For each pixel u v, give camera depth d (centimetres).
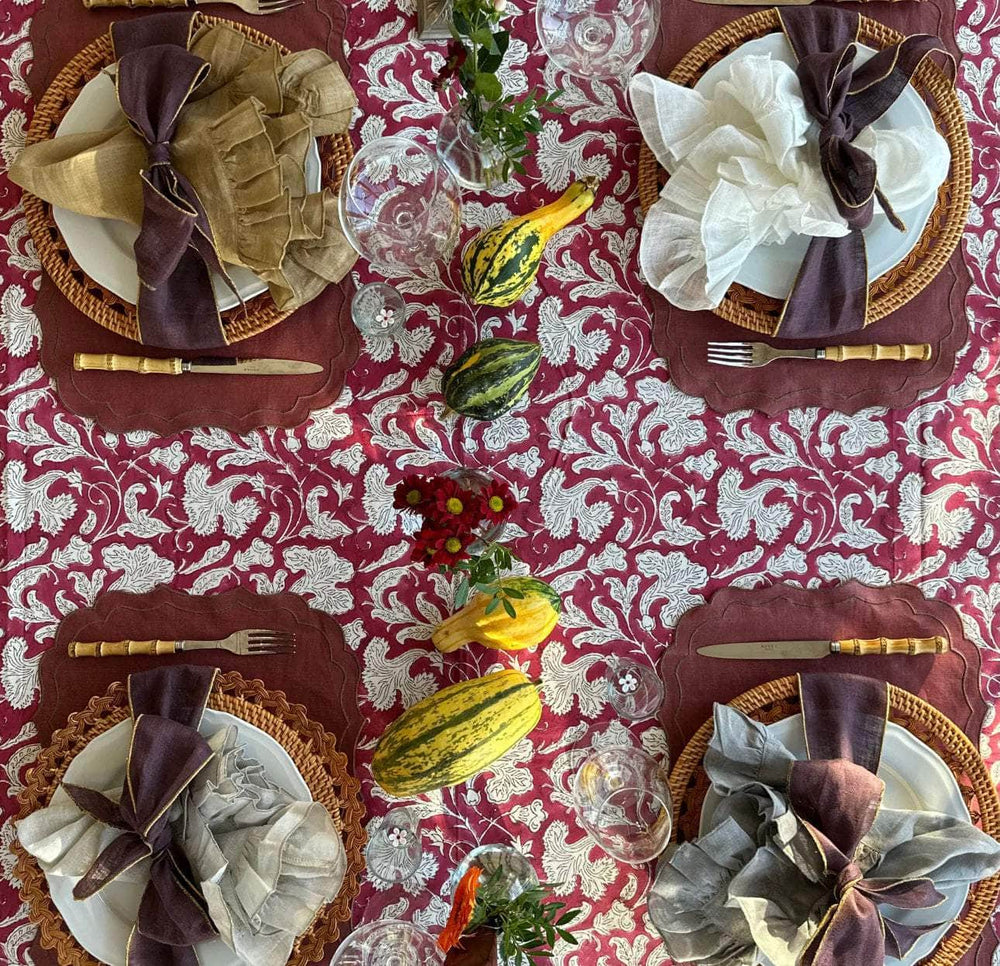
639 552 105
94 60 99
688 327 105
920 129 98
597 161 106
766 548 106
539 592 96
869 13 107
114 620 101
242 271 97
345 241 97
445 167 99
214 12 102
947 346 107
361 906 101
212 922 93
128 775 93
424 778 92
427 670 103
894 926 98
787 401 106
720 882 97
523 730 93
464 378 95
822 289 101
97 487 102
